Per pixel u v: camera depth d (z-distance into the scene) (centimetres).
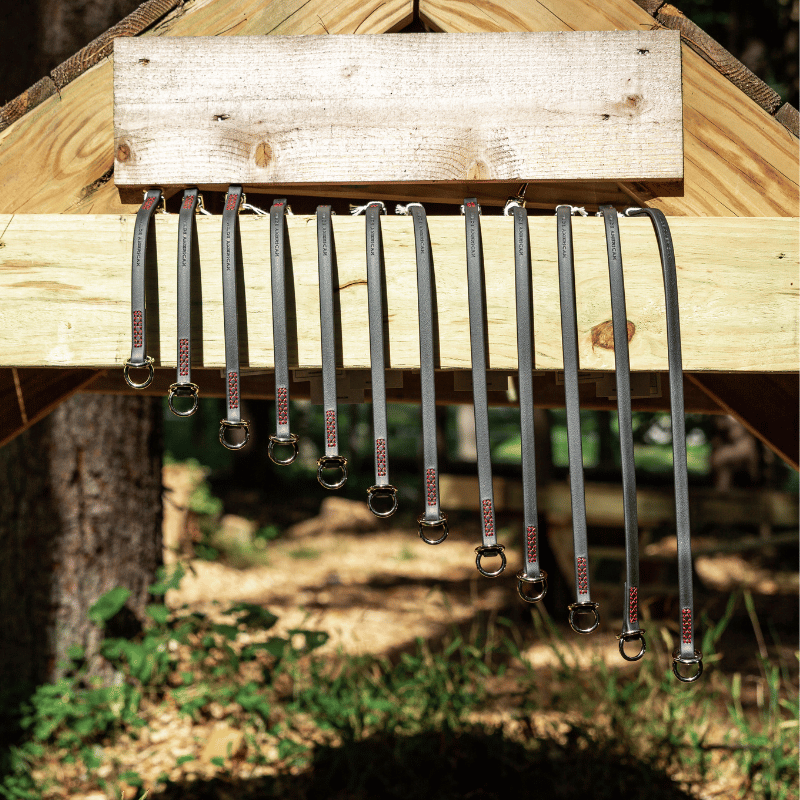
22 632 392
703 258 163
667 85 174
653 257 163
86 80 178
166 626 409
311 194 182
